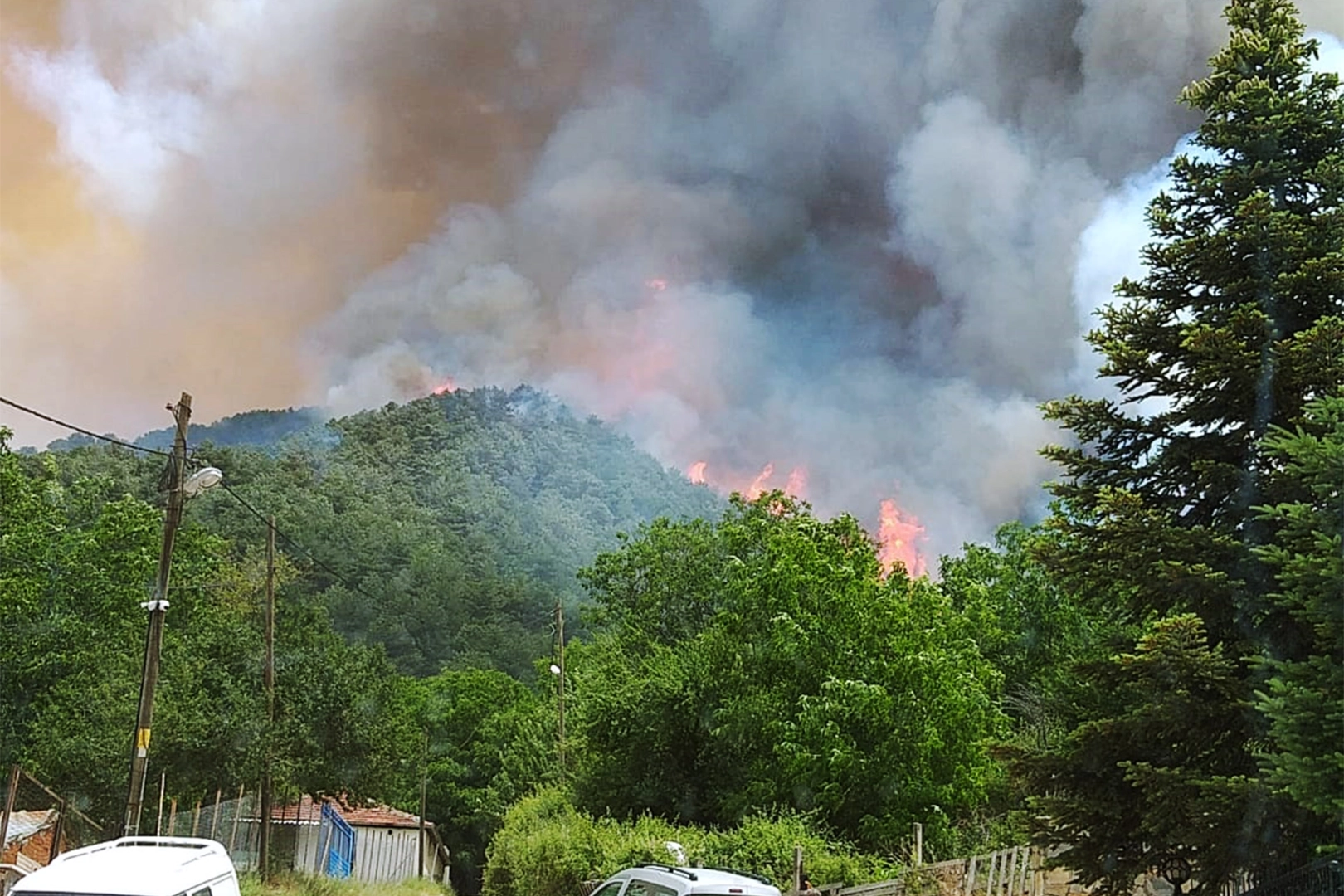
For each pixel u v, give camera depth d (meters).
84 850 10.64
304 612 34.84
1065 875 20.58
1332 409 10.15
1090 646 34.22
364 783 32.44
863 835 22.06
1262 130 13.37
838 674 24.25
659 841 20.09
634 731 27.53
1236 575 12.40
